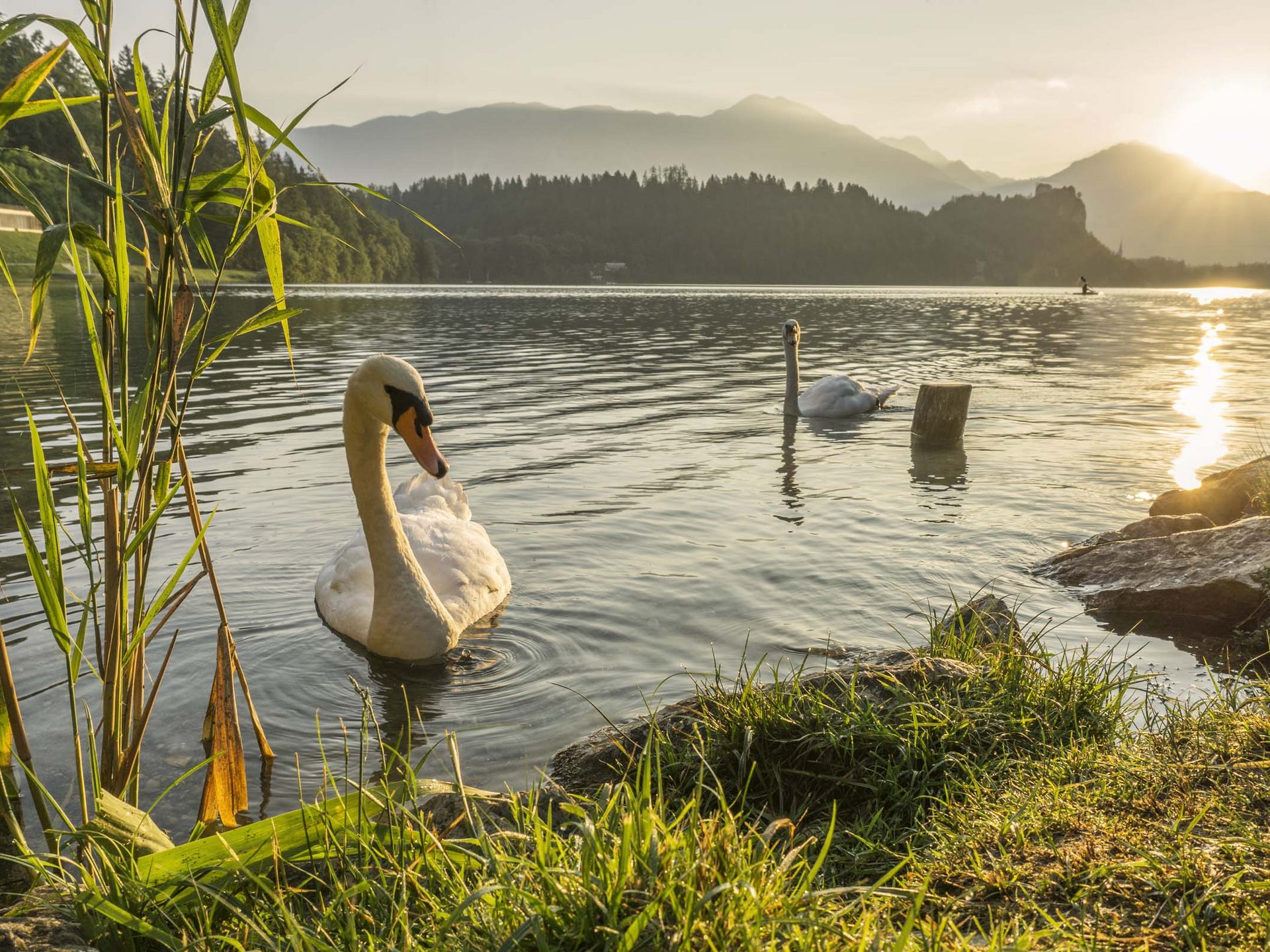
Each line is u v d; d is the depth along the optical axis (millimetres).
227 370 21094
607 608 6754
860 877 3215
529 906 2348
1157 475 11219
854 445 13250
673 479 10969
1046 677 4875
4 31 2889
